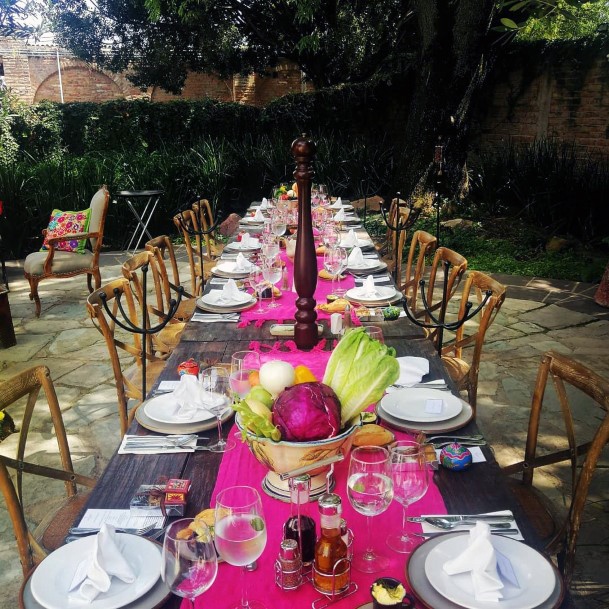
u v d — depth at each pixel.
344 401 1.53
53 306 6.24
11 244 8.32
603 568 2.53
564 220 8.22
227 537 1.19
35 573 1.33
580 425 3.73
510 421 3.78
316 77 13.09
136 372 3.39
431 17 8.63
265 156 10.50
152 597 1.27
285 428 1.44
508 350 4.89
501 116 10.13
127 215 8.84
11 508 1.86
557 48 9.17
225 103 11.41
